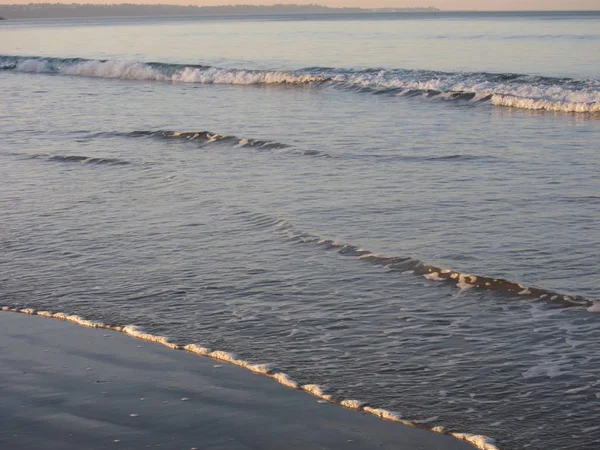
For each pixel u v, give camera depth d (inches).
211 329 279.6
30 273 351.3
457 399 222.2
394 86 1059.3
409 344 262.2
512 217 414.9
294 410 217.6
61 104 1003.9
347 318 287.1
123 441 202.1
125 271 349.7
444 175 526.6
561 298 297.0
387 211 436.5
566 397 221.0
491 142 652.7
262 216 435.2
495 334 268.4
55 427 210.1
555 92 924.6
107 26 5004.9
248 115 861.8
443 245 368.5
